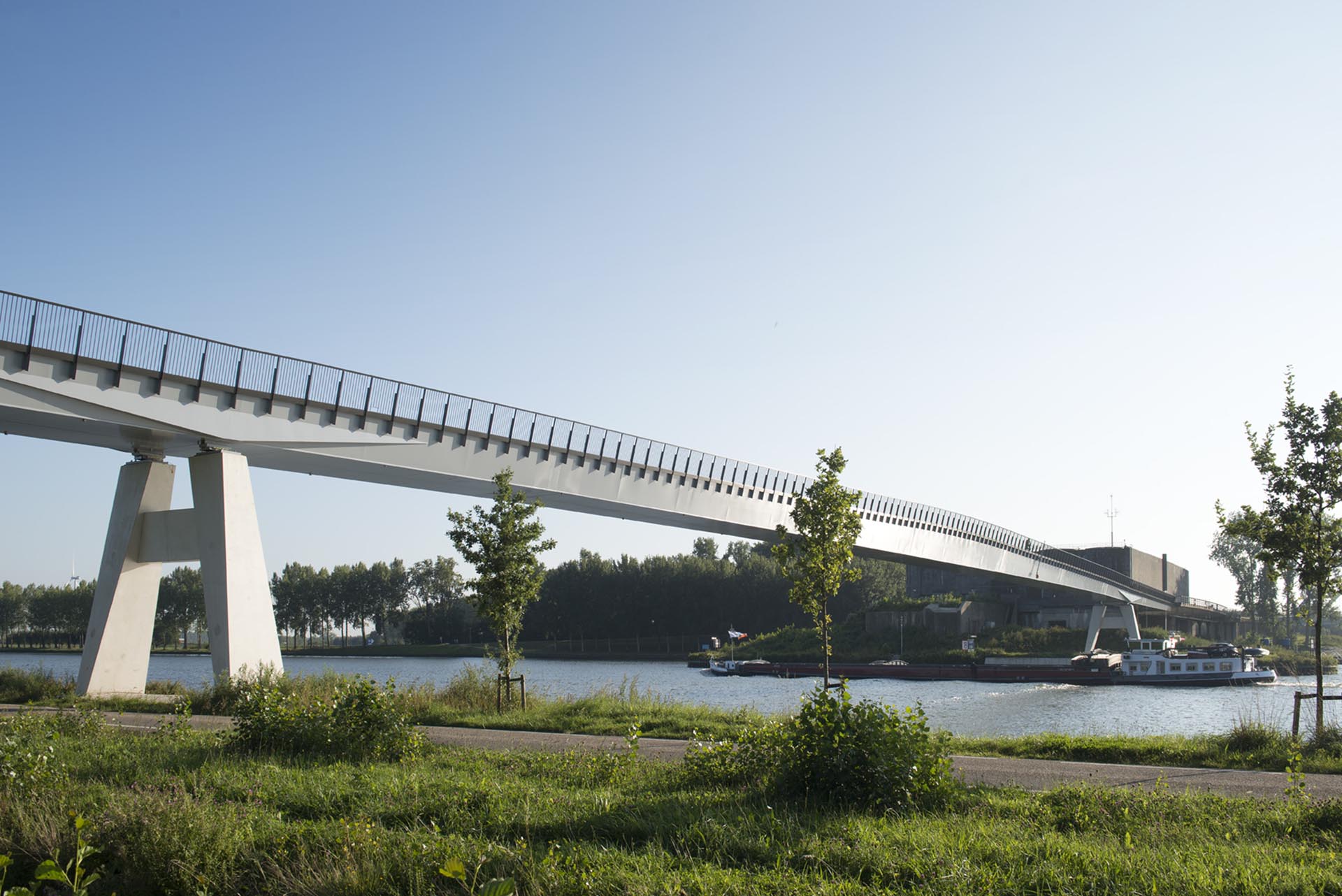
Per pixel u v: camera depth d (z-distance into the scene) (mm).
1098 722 52000
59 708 32062
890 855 11031
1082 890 9867
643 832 12641
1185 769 19750
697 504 57062
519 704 33906
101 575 39500
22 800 14609
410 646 142750
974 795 14578
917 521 78938
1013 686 87250
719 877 10445
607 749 21859
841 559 31953
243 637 36938
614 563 154750
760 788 14930
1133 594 123188
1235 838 12297
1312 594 25844
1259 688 83438
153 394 35375
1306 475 25094
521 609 34281
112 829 13133
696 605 144750
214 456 37531
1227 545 143125
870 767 14000
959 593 141125
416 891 10656
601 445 51344
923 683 90625
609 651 143250
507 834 12734
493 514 34000
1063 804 13945
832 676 97625
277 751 19562
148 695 37875
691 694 71312
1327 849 11711
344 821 12875
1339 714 52281
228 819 13086
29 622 151625
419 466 43625
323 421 40281
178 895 11820
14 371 32125
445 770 17797
